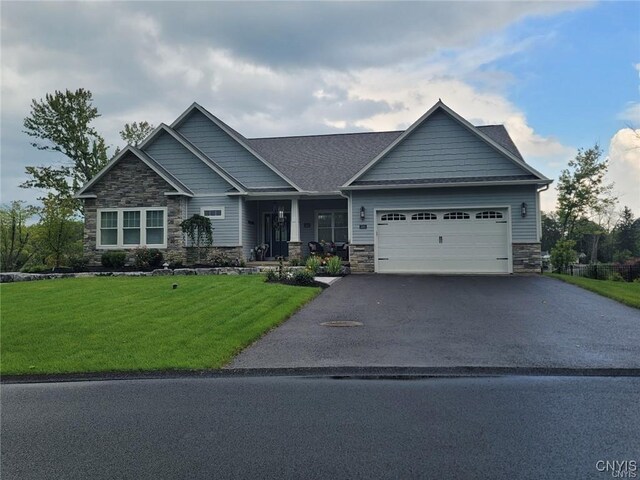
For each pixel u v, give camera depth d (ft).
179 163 65.31
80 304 35.81
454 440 13.09
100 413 16.14
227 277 49.60
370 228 57.06
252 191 65.67
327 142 77.25
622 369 20.20
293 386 18.85
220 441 13.34
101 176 62.95
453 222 55.52
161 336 26.78
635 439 13.11
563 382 18.84
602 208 105.40
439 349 23.84
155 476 11.37
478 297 38.91
